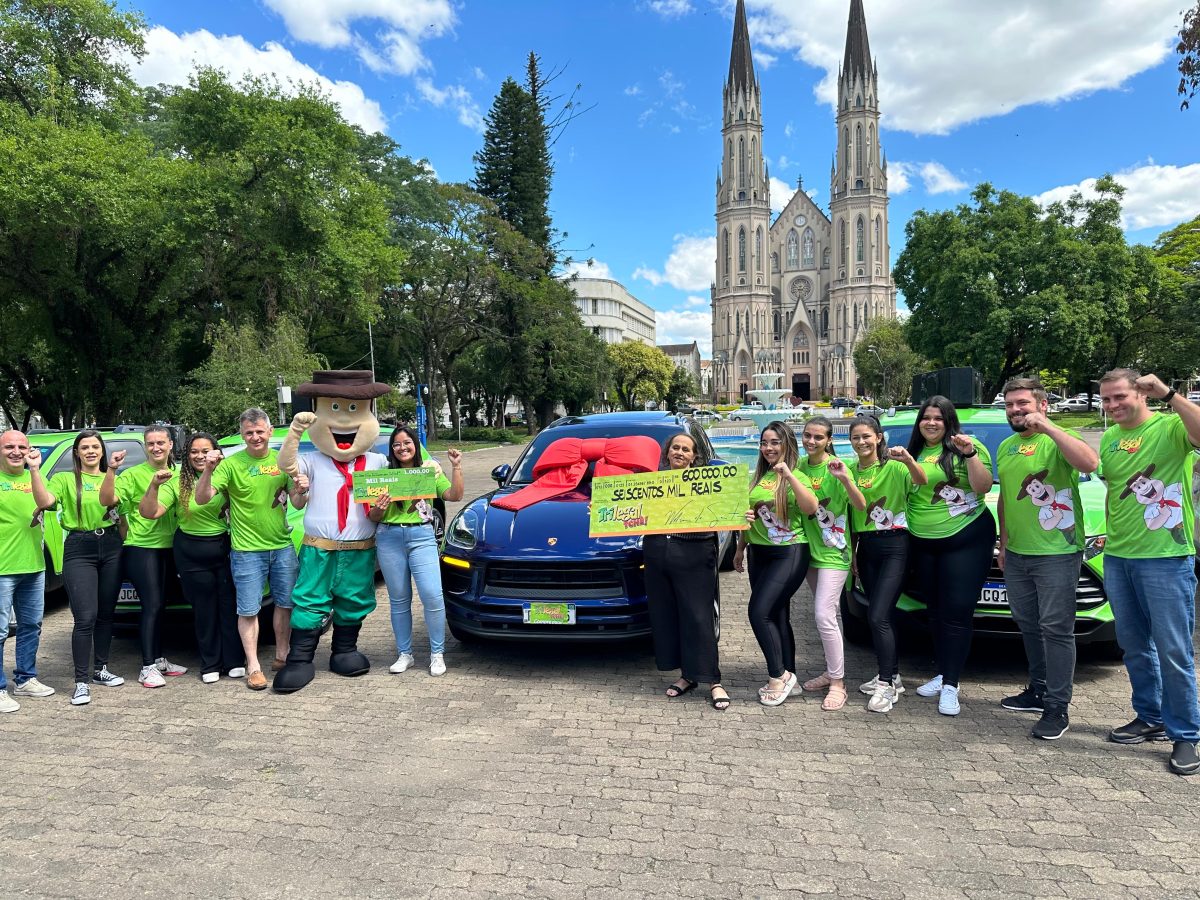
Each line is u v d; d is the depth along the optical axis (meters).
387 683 4.79
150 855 2.87
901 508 4.19
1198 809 3.10
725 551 7.58
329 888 2.65
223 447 6.88
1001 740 3.81
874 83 107.38
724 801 3.22
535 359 42.88
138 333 23.20
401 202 35.94
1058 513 3.76
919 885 2.61
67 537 4.62
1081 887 2.58
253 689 4.71
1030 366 33.88
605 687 4.66
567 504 5.29
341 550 4.82
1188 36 7.96
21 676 4.65
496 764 3.61
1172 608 3.44
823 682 4.54
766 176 115.19
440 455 29.14
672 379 89.94
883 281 107.94
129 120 23.17
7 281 19.86
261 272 22.70
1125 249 31.94
